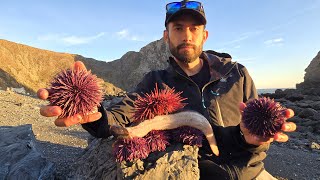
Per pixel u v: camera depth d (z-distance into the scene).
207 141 0.68
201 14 0.80
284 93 7.11
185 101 0.82
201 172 0.70
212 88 0.84
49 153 1.60
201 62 0.90
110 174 0.73
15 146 1.23
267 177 0.86
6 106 3.45
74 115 0.48
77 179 0.89
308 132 3.21
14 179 1.04
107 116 0.64
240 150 0.67
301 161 1.81
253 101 0.56
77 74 0.49
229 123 0.81
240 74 0.88
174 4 0.84
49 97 0.47
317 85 10.72
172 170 0.62
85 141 2.00
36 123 2.65
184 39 0.82
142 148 0.61
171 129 0.65
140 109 0.63
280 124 0.52
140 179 0.60
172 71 0.86
